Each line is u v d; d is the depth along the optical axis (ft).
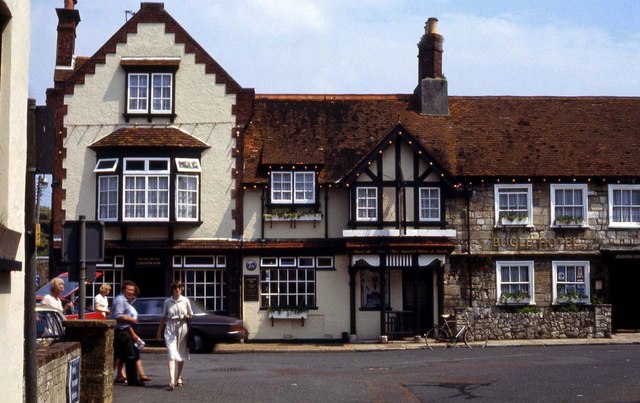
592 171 101.14
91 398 40.04
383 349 86.43
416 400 47.29
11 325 24.36
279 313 97.76
